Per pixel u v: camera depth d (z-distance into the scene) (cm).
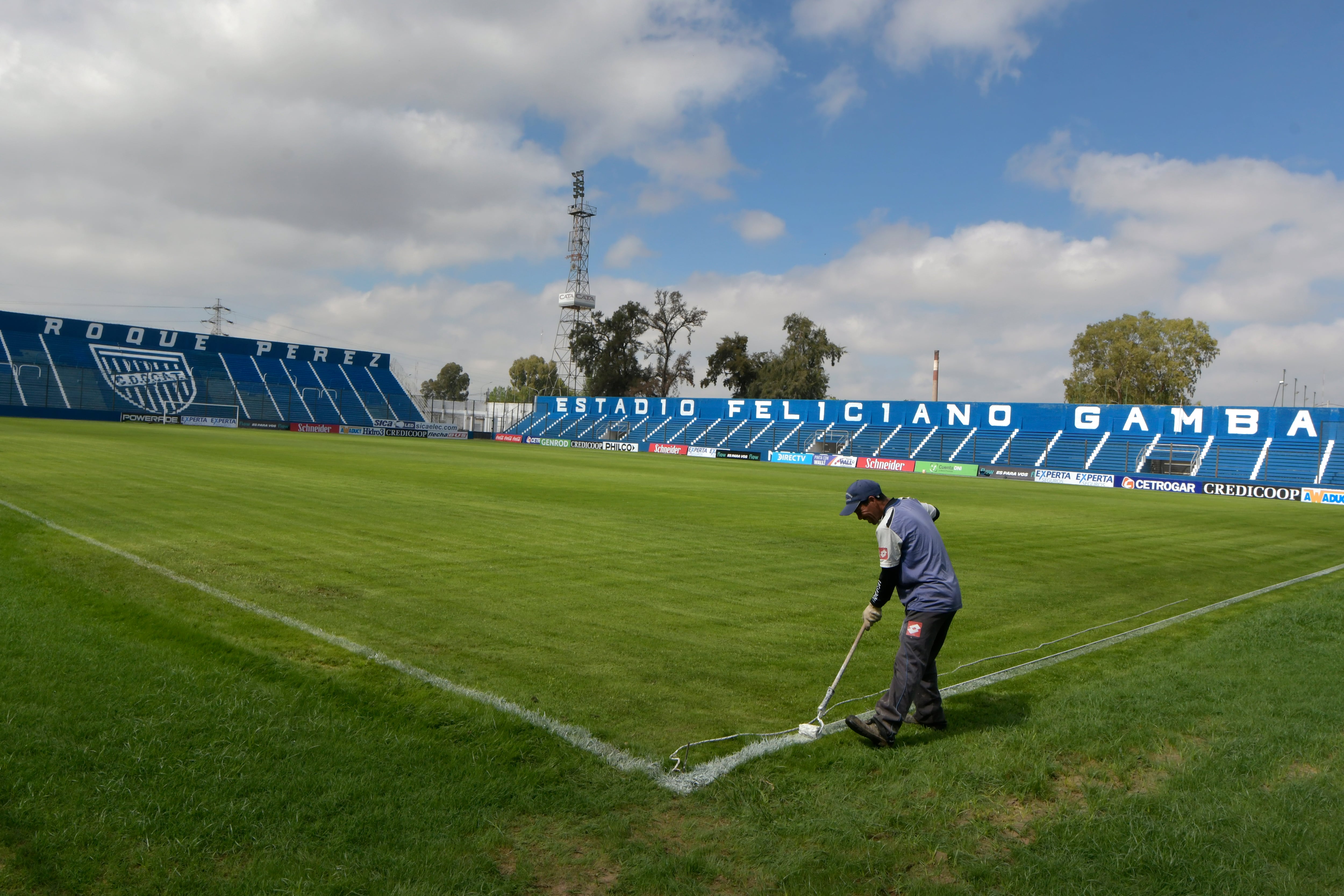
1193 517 2559
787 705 593
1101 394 7912
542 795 423
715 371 8725
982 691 639
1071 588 1145
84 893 316
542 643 723
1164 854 373
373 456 3388
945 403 6109
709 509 1956
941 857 381
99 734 448
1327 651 765
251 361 7894
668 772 460
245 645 650
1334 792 443
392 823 380
